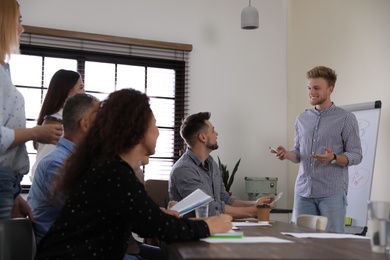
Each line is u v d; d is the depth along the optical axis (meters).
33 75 4.10
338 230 3.20
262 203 2.43
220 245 1.30
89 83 4.29
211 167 2.69
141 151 1.52
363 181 3.69
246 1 4.87
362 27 4.01
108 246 1.37
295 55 4.87
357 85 4.07
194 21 4.65
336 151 3.29
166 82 4.54
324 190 3.26
